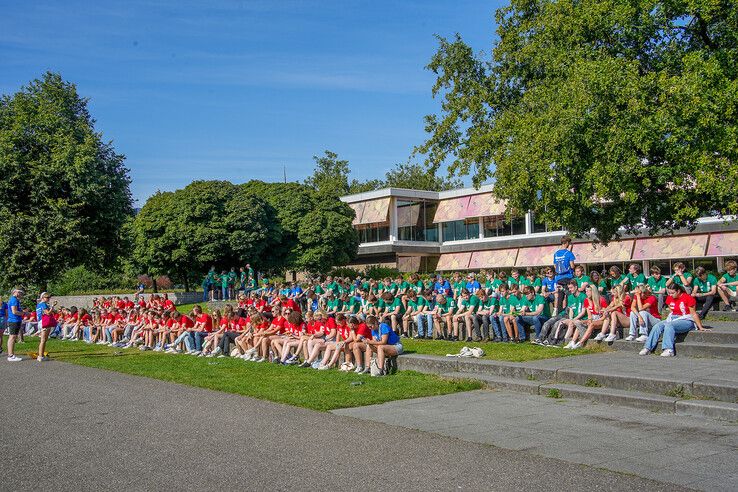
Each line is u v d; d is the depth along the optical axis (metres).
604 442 7.98
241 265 50.16
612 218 22.36
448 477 6.61
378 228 59.91
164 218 48.16
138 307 26.22
